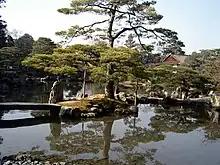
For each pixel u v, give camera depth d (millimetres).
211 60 43000
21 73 54250
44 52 57844
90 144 17141
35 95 39281
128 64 24672
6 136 17984
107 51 24953
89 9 28031
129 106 29078
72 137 18594
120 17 29281
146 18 28422
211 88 38938
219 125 24781
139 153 15688
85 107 25109
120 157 14805
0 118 23203
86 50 26266
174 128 22891
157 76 31234
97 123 23062
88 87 52625
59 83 27062
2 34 55875
